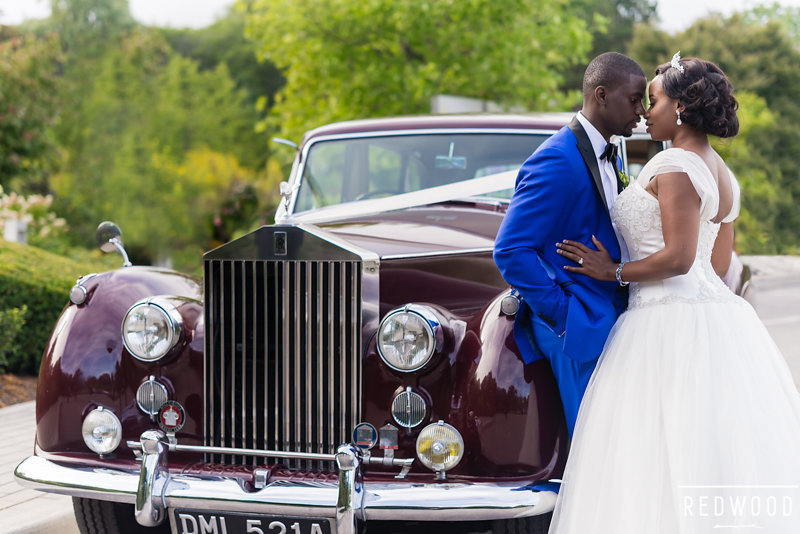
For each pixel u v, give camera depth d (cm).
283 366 326
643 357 285
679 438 272
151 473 300
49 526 400
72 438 333
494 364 297
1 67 1448
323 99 1273
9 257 784
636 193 292
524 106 1263
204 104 3153
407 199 409
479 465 296
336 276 322
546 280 292
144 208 2747
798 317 1198
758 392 281
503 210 414
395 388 314
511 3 1185
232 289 330
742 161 2455
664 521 273
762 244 2375
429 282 340
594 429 285
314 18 1196
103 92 2986
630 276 287
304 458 318
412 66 1198
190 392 333
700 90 289
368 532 345
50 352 340
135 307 331
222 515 297
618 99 302
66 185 2730
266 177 2581
